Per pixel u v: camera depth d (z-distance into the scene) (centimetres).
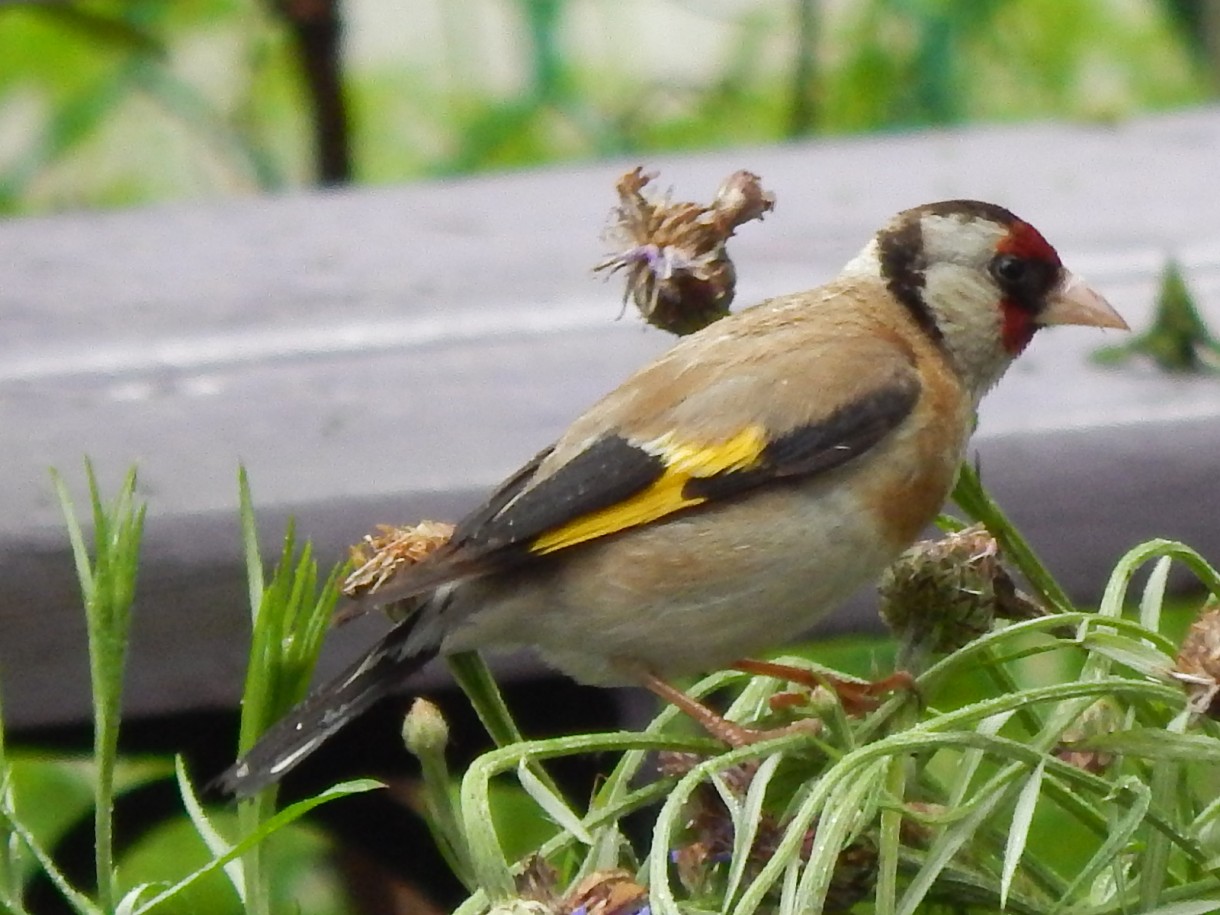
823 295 231
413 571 226
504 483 229
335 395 234
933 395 229
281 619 223
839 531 229
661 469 228
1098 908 222
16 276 241
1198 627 222
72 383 235
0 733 222
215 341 237
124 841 233
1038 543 231
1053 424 231
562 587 228
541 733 233
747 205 229
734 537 228
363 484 231
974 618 225
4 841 222
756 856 222
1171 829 221
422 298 238
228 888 229
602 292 238
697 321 229
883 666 236
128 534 222
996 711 221
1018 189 243
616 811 222
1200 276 238
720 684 227
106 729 221
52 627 230
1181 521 231
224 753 232
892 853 221
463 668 225
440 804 223
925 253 231
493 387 234
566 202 244
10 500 230
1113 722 224
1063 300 232
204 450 232
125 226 244
